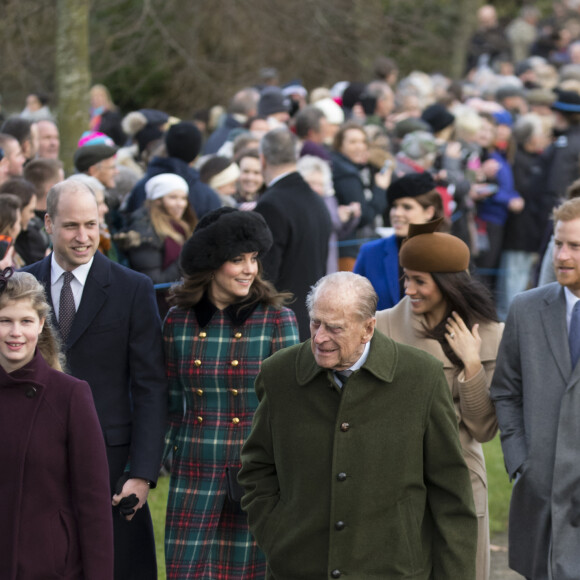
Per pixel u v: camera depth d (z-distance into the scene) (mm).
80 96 28969
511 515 14070
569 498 13477
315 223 20484
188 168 23891
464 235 28844
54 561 11883
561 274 13633
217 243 13891
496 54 57094
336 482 11539
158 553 18594
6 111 42750
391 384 11625
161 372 14484
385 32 55156
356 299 11172
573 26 56219
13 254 17609
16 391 12031
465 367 13828
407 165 27906
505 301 33312
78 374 14211
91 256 14180
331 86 52562
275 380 11945
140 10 46562
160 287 20906
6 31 40688
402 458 11602
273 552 11859
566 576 13312
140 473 13930
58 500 12031
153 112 31922
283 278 20234
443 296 14109
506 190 32781
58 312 14305
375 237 28594
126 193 25172
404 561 11578
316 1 50250
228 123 33781
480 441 14133
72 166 28891
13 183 18297
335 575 11500
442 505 11820
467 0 64250
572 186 17828
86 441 12078
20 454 11828
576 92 33156
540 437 13656
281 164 20547
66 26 28750
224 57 51312
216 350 14242
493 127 32875
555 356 13758
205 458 14219
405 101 37750
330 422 11695
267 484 12133
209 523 14070
